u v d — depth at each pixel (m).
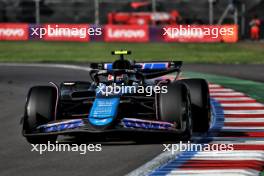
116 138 33.12
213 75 76.00
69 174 24.73
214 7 140.75
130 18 141.50
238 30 137.75
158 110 31.41
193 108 34.59
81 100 33.75
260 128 36.78
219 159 27.05
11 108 48.38
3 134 35.91
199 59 99.38
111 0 146.25
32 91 32.28
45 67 87.06
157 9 143.38
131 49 117.25
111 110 30.14
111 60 97.69
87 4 147.38
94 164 26.61
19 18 143.38
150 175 24.11
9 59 101.44
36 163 27.17
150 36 131.00
